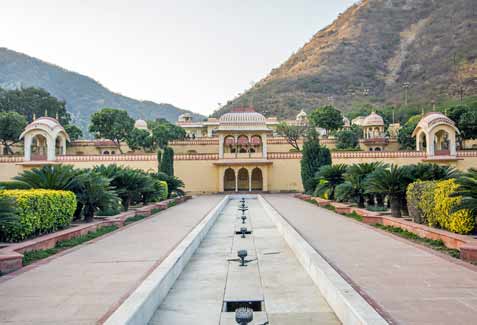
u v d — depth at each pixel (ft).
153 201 72.74
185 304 19.48
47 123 112.06
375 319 13.88
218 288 22.11
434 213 32.53
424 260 25.20
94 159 115.03
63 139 118.52
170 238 36.17
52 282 21.50
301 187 122.83
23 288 20.39
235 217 58.29
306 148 95.45
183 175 122.72
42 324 15.60
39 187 41.96
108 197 44.47
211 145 162.91
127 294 19.30
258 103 355.77
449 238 28.84
